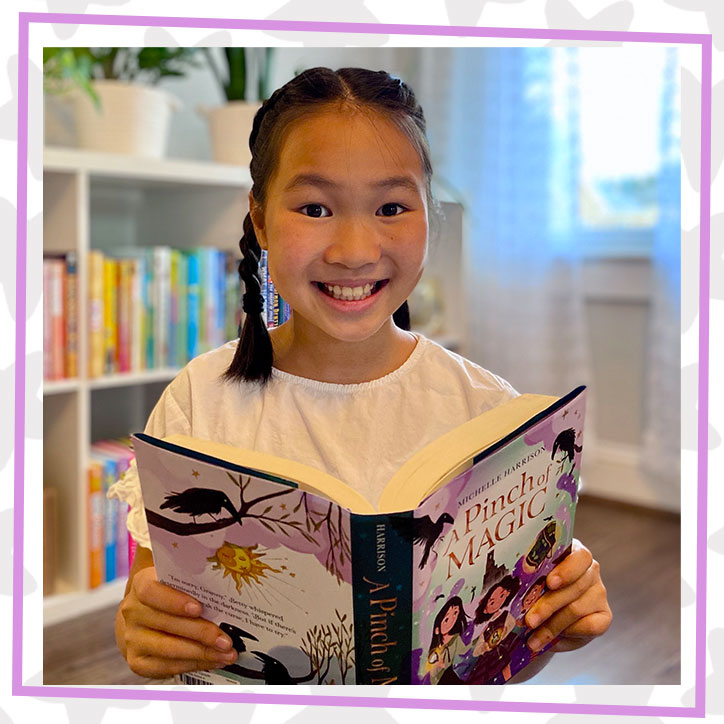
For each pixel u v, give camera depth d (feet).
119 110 6.52
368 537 2.01
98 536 6.58
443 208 3.28
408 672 2.20
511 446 2.22
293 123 2.50
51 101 7.01
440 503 2.07
